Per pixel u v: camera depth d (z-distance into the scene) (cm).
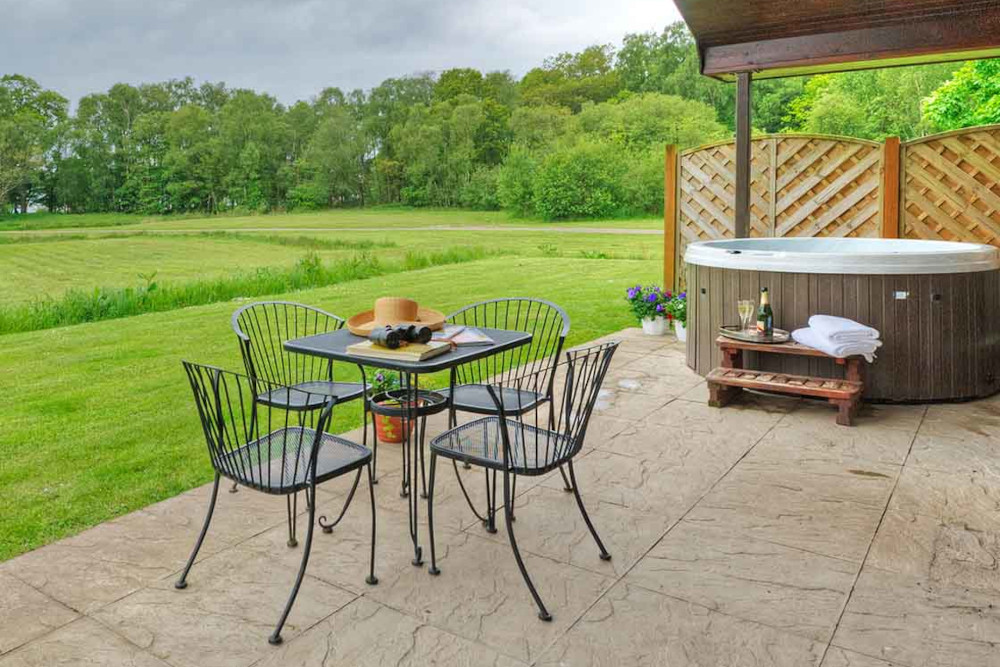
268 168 6006
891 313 398
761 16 479
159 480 304
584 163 4138
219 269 1834
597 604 206
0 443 354
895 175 545
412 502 237
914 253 397
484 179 5188
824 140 571
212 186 5975
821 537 247
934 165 532
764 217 603
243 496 284
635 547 241
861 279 401
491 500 279
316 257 1191
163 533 252
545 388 439
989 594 210
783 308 425
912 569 225
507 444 210
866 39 480
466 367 504
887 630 192
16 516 268
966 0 443
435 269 1213
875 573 222
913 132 2761
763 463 317
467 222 4306
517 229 3419
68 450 344
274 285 1030
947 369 403
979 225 522
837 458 322
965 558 231
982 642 187
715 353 457
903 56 484
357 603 207
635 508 272
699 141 4269
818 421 376
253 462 221
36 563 231
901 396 404
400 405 279
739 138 540
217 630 194
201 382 219
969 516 262
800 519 261
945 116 1553
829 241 541
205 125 6084
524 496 283
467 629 194
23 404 429
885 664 178
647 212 4134
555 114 5041
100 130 6003
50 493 290
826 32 491
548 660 181
